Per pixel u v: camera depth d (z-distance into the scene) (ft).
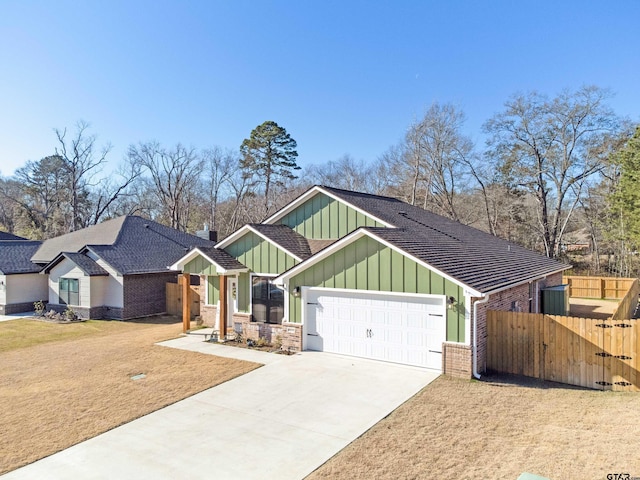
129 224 90.79
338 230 55.62
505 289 40.68
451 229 66.64
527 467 20.52
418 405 29.76
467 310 35.22
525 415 27.71
